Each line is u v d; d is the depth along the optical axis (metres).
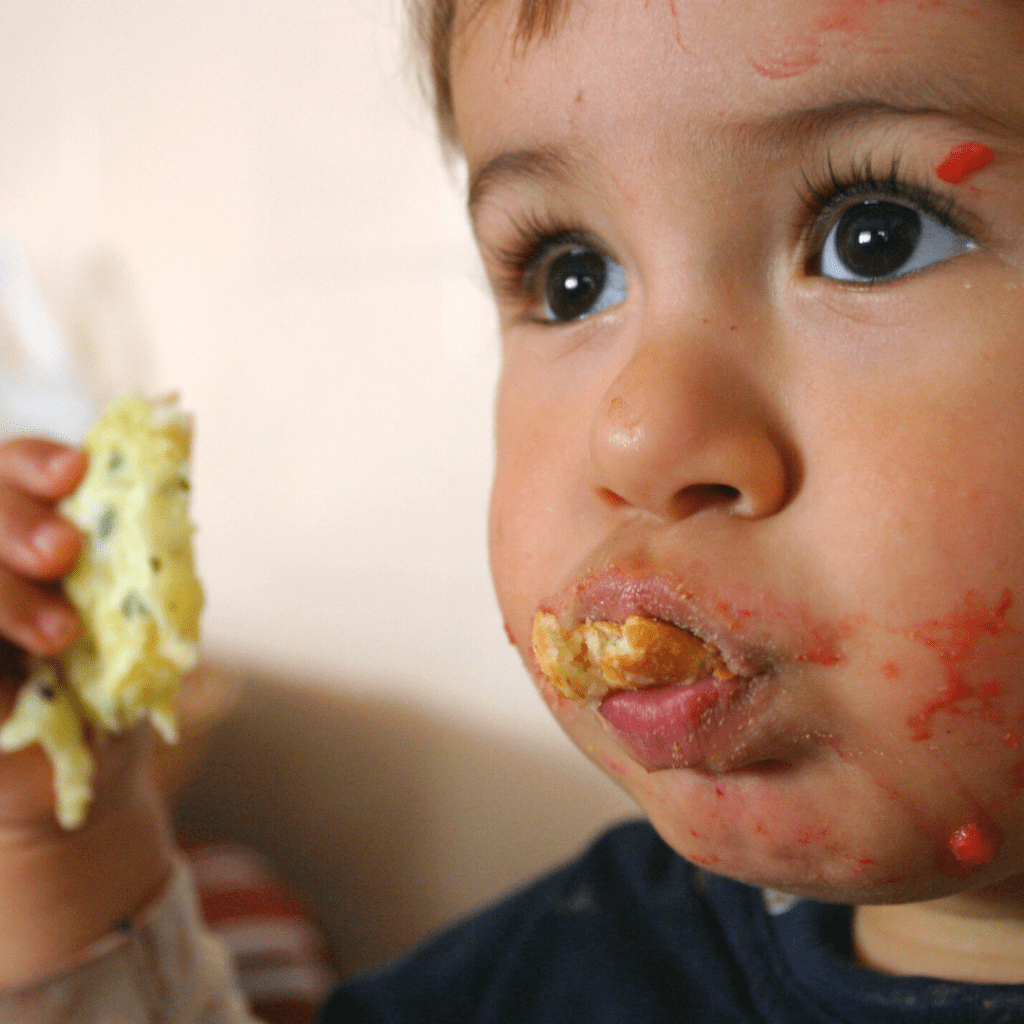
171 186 0.70
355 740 0.66
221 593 0.72
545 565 0.22
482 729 0.61
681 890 0.31
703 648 0.20
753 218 0.19
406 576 0.63
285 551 0.68
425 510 0.62
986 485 0.18
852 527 0.19
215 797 0.72
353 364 0.64
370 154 0.61
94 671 0.29
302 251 0.65
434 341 0.60
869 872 0.20
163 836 0.33
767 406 0.19
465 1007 0.32
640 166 0.20
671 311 0.20
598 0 0.20
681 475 0.19
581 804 0.58
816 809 0.20
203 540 0.72
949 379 0.19
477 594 0.61
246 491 0.70
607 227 0.21
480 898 0.62
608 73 0.20
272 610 0.69
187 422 0.29
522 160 0.21
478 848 0.62
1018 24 0.18
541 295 0.24
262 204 0.66
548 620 0.21
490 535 0.24
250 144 0.66
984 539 0.18
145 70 0.70
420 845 0.64
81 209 0.75
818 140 0.19
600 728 0.22
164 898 0.31
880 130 0.19
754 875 0.21
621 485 0.20
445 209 0.58
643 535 0.20
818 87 0.19
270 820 0.70
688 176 0.19
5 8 0.77
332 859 0.68
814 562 0.19
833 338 0.19
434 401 0.61
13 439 0.30
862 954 0.26
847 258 0.19
